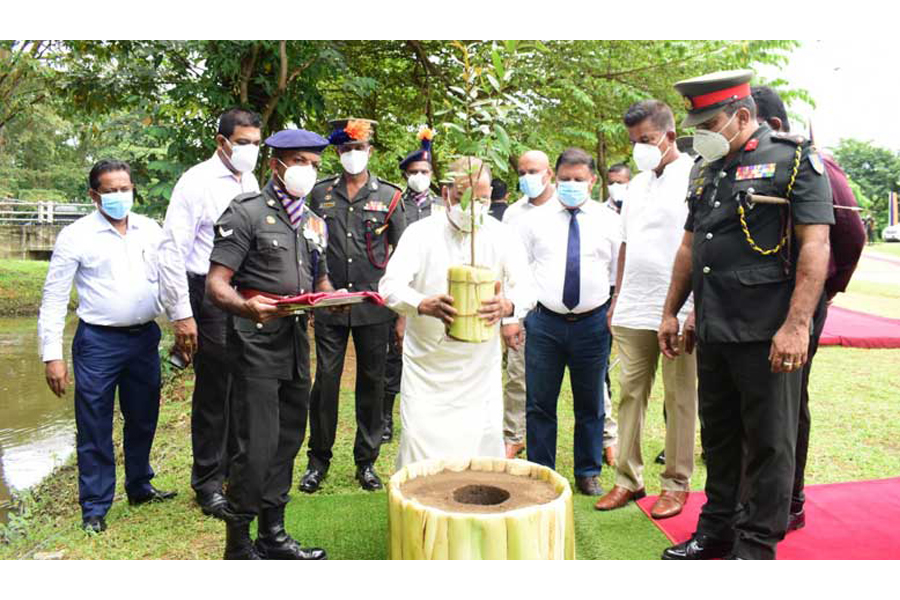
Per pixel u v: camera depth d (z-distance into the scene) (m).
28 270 19.39
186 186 3.64
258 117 3.75
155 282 3.77
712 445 3.00
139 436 3.86
